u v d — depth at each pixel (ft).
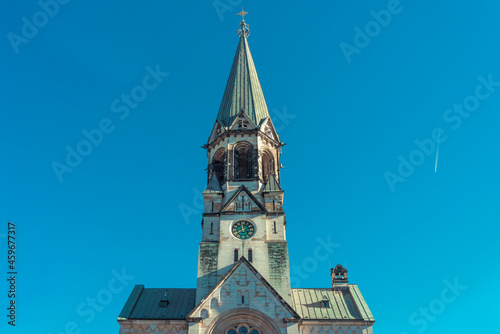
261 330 215.51
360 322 227.61
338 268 262.47
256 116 288.10
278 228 246.88
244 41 339.36
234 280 224.53
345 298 247.91
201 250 240.73
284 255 238.07
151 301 242.99
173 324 225.97
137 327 225.35
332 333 225.76
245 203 253.24
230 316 216.95
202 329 214.48
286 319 214.07
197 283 231.91
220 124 286.87
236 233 245.24
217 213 252.01
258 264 235.81
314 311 236.22
